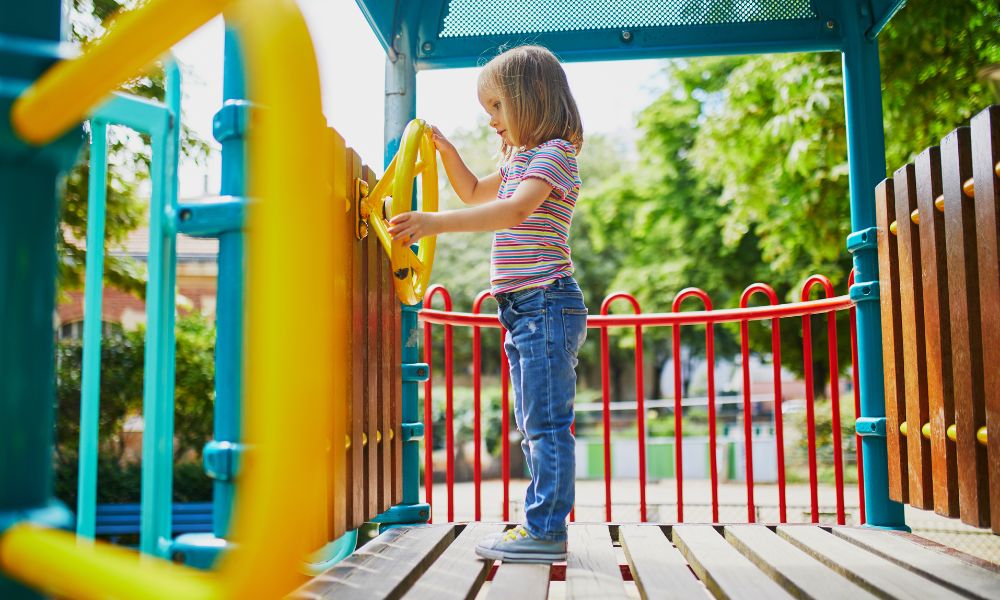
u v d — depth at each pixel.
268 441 0.78
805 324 3.17
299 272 0.80
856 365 3.18
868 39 3.13
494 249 2.35
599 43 3.28
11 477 1.02
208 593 0.79
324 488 1.89
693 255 13.28
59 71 0.97
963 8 6.52
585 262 20.11
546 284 2.25
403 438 2.94
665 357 22.73
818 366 12.05
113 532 4.69
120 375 5.56
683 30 3.26
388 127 3.19
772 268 9.94
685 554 2.48
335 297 2.03
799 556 2.21
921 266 2.40
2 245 1.03
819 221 8.82
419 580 1.98
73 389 5.51
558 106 2.40
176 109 1.55
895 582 1.88
